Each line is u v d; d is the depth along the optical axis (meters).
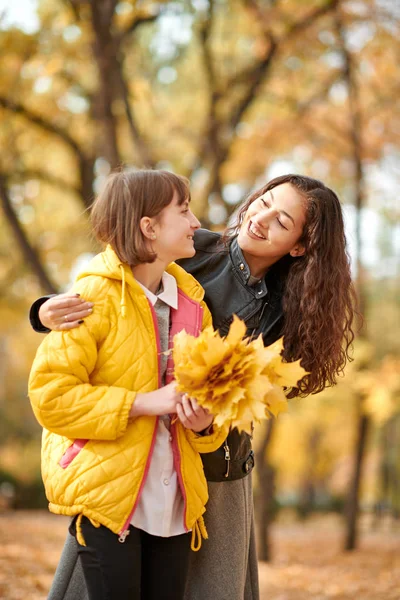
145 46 12.37
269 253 3.24
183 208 2.89
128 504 2.63
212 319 3.31
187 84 12.96
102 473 2.63
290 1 10.91
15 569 7.38
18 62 11.31
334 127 12.61
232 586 3.31
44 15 11.03
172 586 2.83
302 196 3.25
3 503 17.50
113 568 2.65
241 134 12.47
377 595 9.42
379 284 19.22
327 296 3.29
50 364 2.63
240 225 3.43
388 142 12.51
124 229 2.79
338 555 13.81
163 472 2.79
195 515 2.85
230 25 12.12
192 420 2.66
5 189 11.40
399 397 9.64
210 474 3.27
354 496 14.75
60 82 12.07
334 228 3.32
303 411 15.23
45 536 11.23
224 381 2.58
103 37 9.11
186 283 3.07
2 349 22.66
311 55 11.71
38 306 2.93
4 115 11.87
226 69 12.36
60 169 13.80
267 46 11.29
